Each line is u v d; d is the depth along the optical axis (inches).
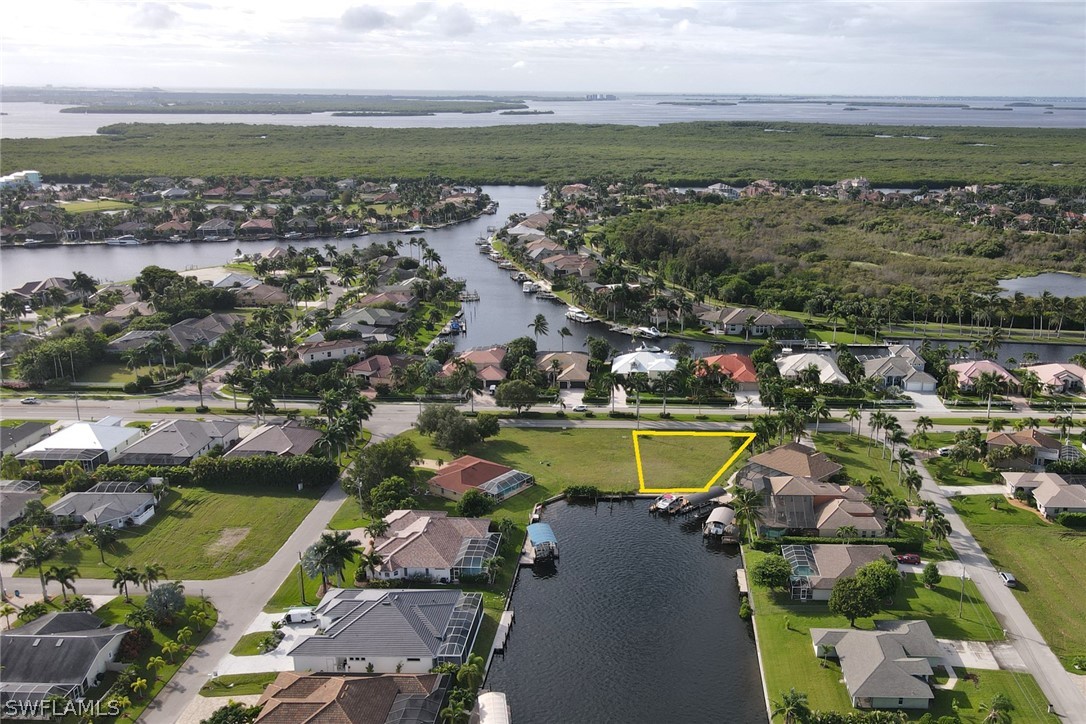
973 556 5049.2
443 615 4320.9
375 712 3597.4
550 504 5925.2
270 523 5526.6
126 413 7539.4
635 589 4901.6
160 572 4601.4
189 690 3882.9
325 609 4362.7
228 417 7470.5
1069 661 4062.5
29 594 4699.8
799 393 7445.9
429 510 5659.5
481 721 3668.8
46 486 6097.4
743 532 5457.7
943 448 6535.4
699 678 4121.6
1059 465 5974.4
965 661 4057.6
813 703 3801.7
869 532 5236.2
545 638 4434.1
